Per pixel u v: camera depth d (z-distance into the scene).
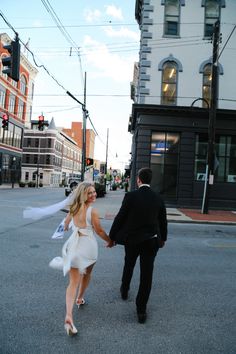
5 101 48.69
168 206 20.64
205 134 21.02
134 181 21.22
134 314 4.32
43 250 7.78
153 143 20.92
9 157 51.84
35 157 82.06
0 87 46.53
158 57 21.23
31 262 6.66
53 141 81.81
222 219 15.52
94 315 4.24
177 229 12.49
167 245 9.19
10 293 4.88
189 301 4.89
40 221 13.05
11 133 52.19
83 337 3.63
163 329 3.92
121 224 4.30
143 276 4.15
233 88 21.00
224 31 21.28
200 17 21.38
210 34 21.38
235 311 4.55
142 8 23.08
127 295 4.87
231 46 21.22
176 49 21.25
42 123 24.50
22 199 24.39
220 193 20.75
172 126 20.69
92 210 4.05
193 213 17.70
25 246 8.16
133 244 4.14
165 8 21.52
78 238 3.95
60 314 4.20
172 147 20.94
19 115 54.69
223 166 20.91
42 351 3.30
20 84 54.09
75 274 3.90
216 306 4.72
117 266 6.68
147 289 4.11
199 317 4.31
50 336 3.62
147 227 4.16
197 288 5.51
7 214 14.63
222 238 10.87
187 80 21.09
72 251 3.88
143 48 21.30
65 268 3.76
